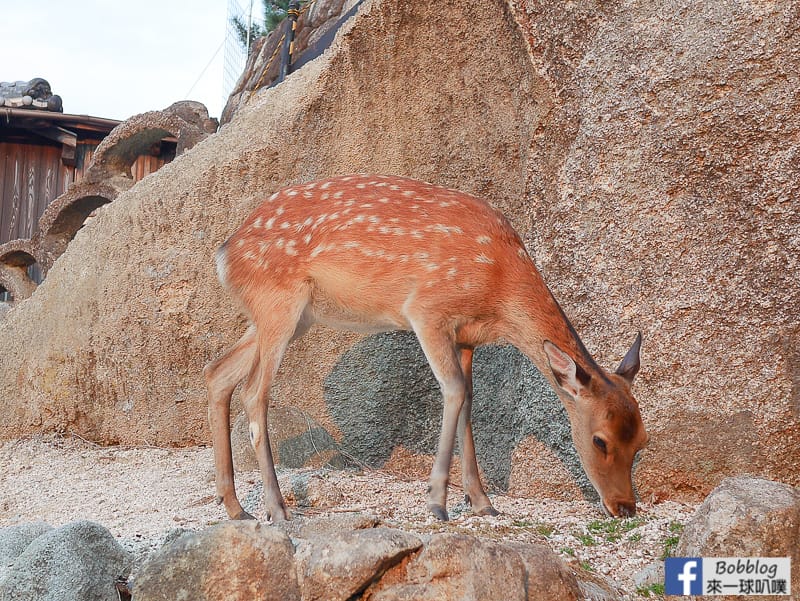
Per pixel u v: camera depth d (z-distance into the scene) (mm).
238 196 6605
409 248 4496
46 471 6246
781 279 4629
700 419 4758
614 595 3348
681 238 4852
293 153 6477
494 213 4676
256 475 5582
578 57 5270
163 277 6793
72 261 7246
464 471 4672
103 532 3230
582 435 4301
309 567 2893
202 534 2949
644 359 4879
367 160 6281
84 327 7082
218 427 4625
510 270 4508
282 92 6664
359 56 6227
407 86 6164
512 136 5848
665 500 4836
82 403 7121
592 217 5098
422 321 4477
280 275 4598
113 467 6309
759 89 4707
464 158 6031
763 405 4637
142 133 10812
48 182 14977
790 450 4602
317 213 4641
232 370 4738
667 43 4961
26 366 7293
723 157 4766
